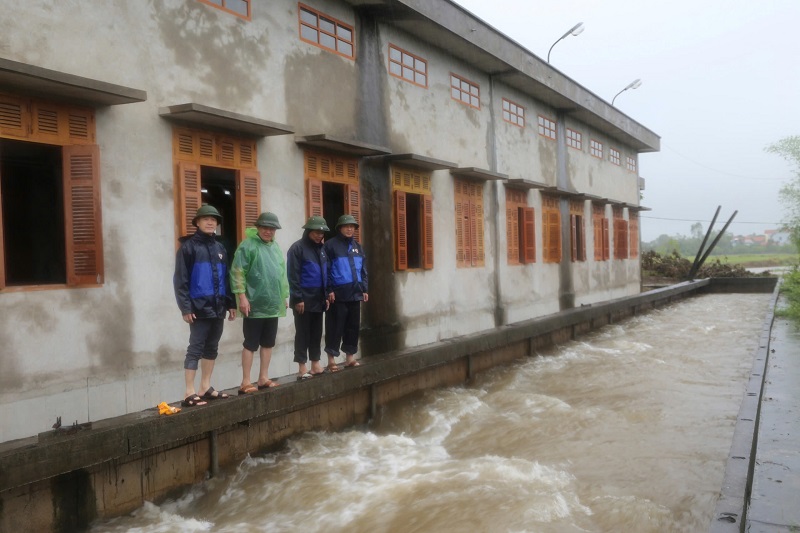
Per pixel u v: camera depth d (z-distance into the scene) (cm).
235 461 611
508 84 1283
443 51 1063
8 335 481
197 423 552
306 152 771
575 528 471
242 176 678
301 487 568
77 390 528
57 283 529
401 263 925
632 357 1152
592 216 1716
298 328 692
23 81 473
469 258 1117
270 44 725
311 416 702
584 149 1683
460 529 472
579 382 961
